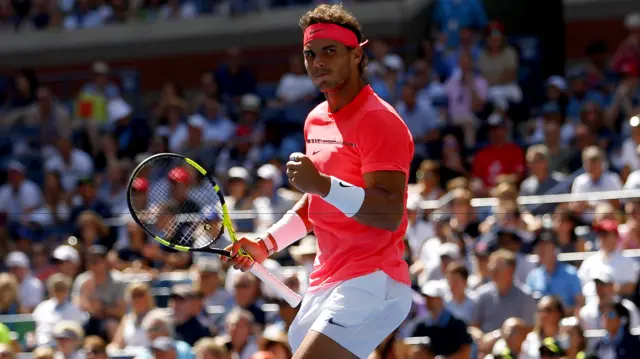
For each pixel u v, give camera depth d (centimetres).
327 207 1570
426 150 4388
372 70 4747
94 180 4672
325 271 1591
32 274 3841
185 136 4769
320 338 1529
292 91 5006
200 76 6325
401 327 2842
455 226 3369
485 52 4878
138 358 2823
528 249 3206
